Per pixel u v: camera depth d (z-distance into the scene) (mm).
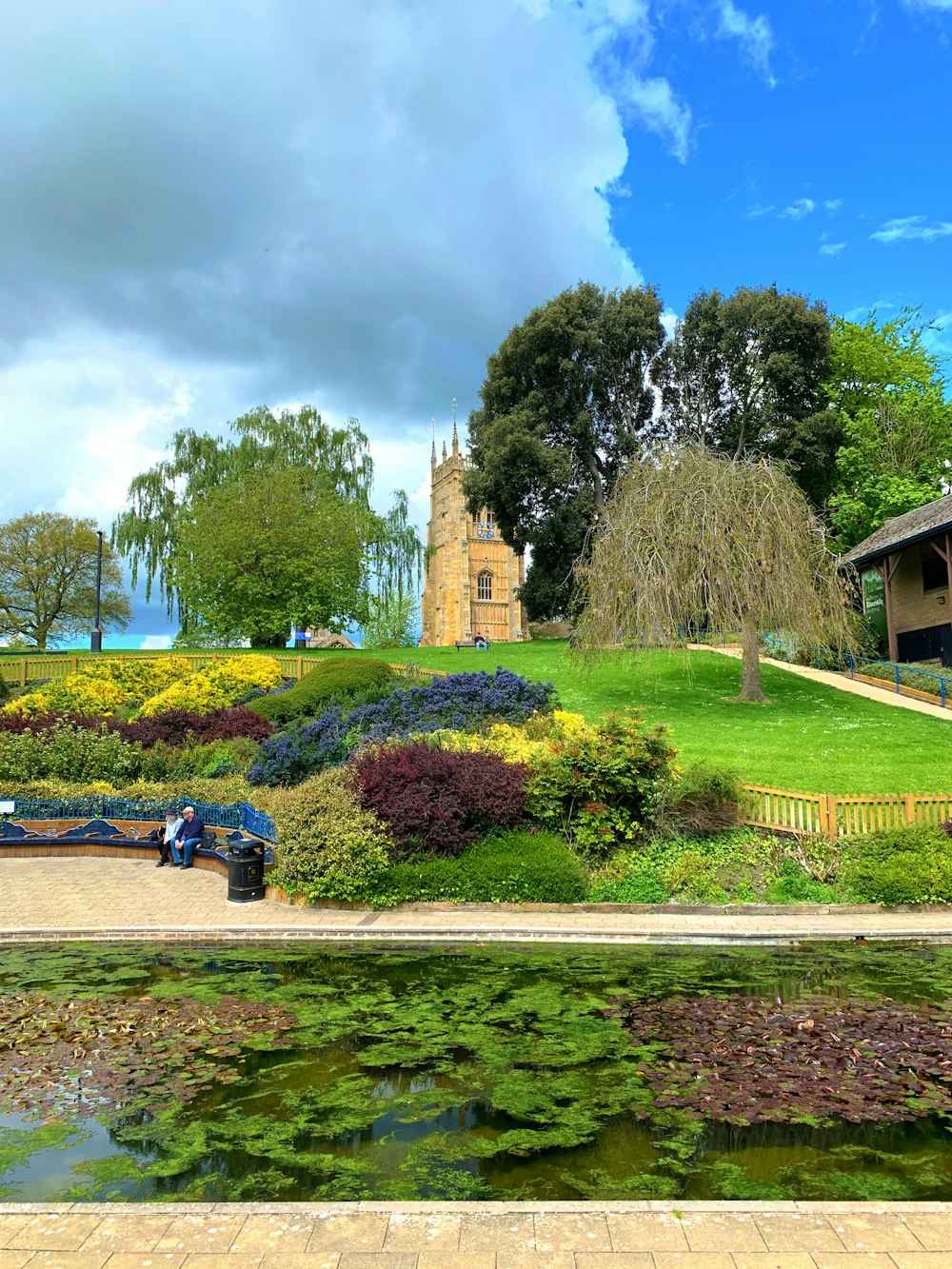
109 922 11180
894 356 46594
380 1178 4676
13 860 16562
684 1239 3713
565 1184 4602
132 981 8812
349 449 53406
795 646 30422
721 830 14289
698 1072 6234
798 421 40000
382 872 12555
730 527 22906
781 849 13641
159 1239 3730
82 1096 5844
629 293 43969
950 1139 5160
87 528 59875
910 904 12312
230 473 48969
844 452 39531
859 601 36125
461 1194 4496
